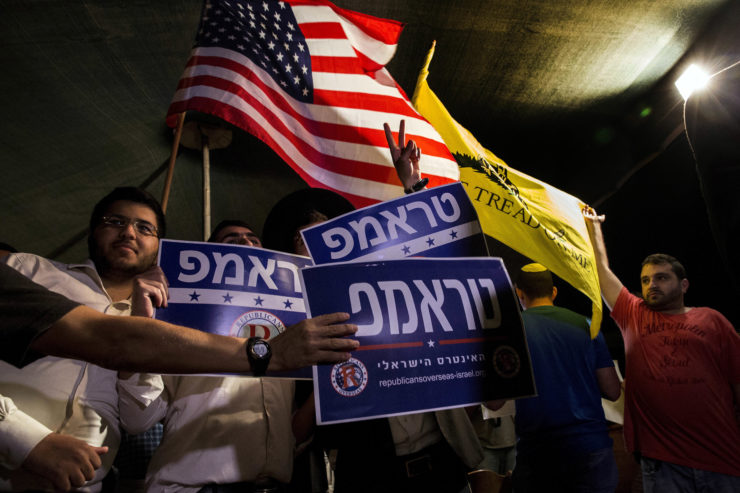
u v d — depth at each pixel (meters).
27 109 6.06
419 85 3.33
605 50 6.38
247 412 1.84
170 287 1.66
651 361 2.80
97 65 5.72
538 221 2.87
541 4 5.68
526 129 7.94
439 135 3.11
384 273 1.46
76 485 1.27
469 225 1.72
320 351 1.04
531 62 6.61
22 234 7.85
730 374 2.68
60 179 7.13
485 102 7.38
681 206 7.25
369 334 1.38
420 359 1.39
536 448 2.83
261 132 2.74
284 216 2.59
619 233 8.27
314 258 1.56
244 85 2.79
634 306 3.05
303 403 2.13
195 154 7.24
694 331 2.76
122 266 1.93
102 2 5.02
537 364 2.88
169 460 1.71
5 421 1.32
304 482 2.18
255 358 1.01
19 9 4.95
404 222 1.68
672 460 2.63
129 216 1.99
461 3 5.66
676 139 6.99
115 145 6.85
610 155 7.86
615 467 2.79
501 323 1.47
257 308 1.71
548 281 3.33
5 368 1.52
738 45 5.73
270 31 3.02
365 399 1.33
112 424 1.67
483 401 1.39
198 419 1.78
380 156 2.97
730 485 2.51
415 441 1.95
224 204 8.41
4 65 5.49
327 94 3.03
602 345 3.08
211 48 2.87
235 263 1.75
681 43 6.23
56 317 0.93
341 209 2.72
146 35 5.46
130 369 0.97
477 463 1.98
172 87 6.17
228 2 2.99
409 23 5.95
